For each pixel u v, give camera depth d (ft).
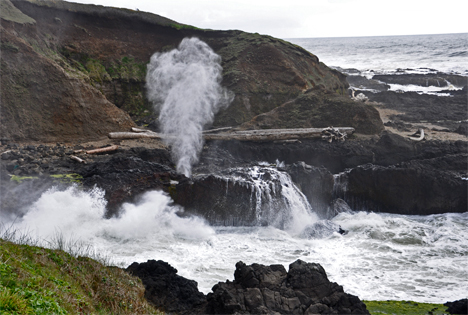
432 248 48.49
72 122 78.07
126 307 23.31
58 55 96.27
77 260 24.64
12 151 65.82
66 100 77.66
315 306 25.89
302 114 90.84
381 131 86.58
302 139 81.56
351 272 42.04
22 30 86.28
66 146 73.92
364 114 86.74
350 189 65.82
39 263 21.12
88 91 80.79
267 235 53.93
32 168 60.34
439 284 38.88
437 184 62.08
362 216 58.95
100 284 23.50
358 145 76.48
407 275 41.14
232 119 98.78
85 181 56.59
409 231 53.16
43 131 75.46
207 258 45.73
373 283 39.22
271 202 57.98
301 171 63.21
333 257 46.24
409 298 35.78
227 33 119.24
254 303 26.21
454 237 50.83
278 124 90.38
